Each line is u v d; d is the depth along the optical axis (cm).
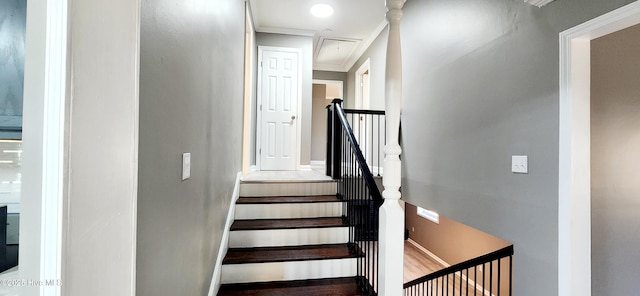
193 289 136
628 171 182
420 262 555
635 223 183
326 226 242
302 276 211
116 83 53
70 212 42
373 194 189
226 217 224
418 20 327
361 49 525
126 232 56
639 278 183
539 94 176
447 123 273
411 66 342
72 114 42
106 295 50
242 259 207
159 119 91
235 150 269
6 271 77
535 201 179
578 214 158
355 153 236
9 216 80
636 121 184
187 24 118
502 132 206
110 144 51
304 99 452
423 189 316
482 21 227
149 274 85
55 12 40
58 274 41
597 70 179
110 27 51
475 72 235
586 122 159
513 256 196
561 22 163
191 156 128
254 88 426
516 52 194
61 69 41
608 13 139
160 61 90
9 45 75
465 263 232
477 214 233
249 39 373
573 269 158
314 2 361
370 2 360
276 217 263
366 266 213
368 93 506
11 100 76
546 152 171
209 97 161
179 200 113
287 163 446
